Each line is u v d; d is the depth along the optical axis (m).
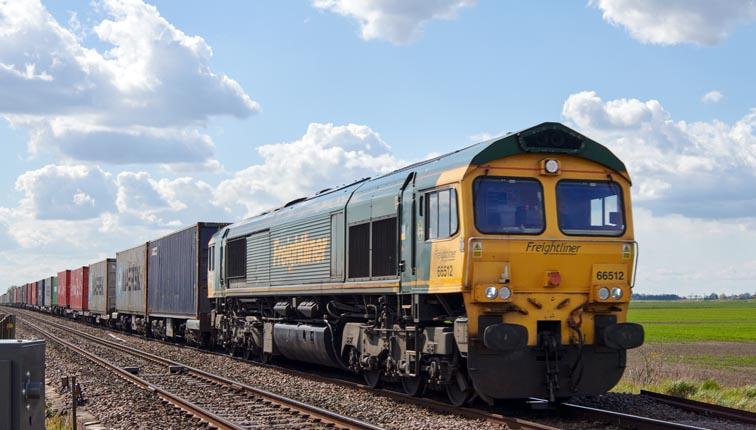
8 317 18.22
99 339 34.50
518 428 11.10
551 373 12.04
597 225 12.63
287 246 20.11
